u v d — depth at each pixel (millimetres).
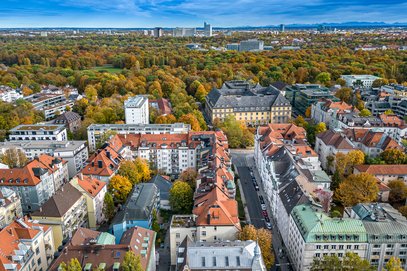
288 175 167625
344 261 113312
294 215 137375
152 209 159250
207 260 115438
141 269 105750
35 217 140125
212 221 134375
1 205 149875
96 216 165000
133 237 124062
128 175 191500
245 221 168625
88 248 115062
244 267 114125
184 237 136500
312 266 120312
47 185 184250
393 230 126000
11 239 117750
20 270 111250
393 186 179000
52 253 134500
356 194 164000
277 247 151000
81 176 164875
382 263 127250
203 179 167125
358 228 126312
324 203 150750
